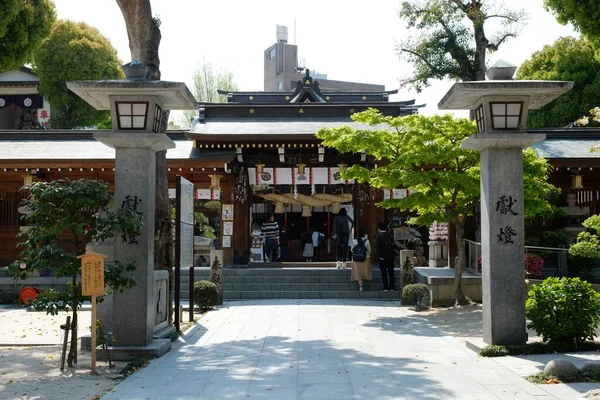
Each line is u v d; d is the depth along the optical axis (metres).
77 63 36.88
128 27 14.33
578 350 9.74
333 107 26.58
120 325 9.89
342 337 11.80
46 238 8.95
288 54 74.50
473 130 14.76
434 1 26.81
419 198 15.35
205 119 26.11
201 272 20.72
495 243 9.92
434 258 22.47
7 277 20.03
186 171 23.34
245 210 23.80
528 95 9.86
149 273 10.09
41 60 36.78
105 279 8.88
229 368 8.88
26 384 7.98
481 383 7.77
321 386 7.68
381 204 15.95
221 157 22.55
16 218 22.86
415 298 16.75
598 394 6.75
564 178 22.41
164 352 10.14
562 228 21.45
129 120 10.02
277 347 10.69
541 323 9.70
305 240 28.08
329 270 20.98
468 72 27.73
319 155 23.52
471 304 16.52
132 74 10.20
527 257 17.59
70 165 22.27
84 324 14.20
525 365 8.84
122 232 9.55
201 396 7.23
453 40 27.53
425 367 8.83
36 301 8.92
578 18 18.97
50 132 25.53
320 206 28.47
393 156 15.63
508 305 9.86
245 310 16.42
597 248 15.54
